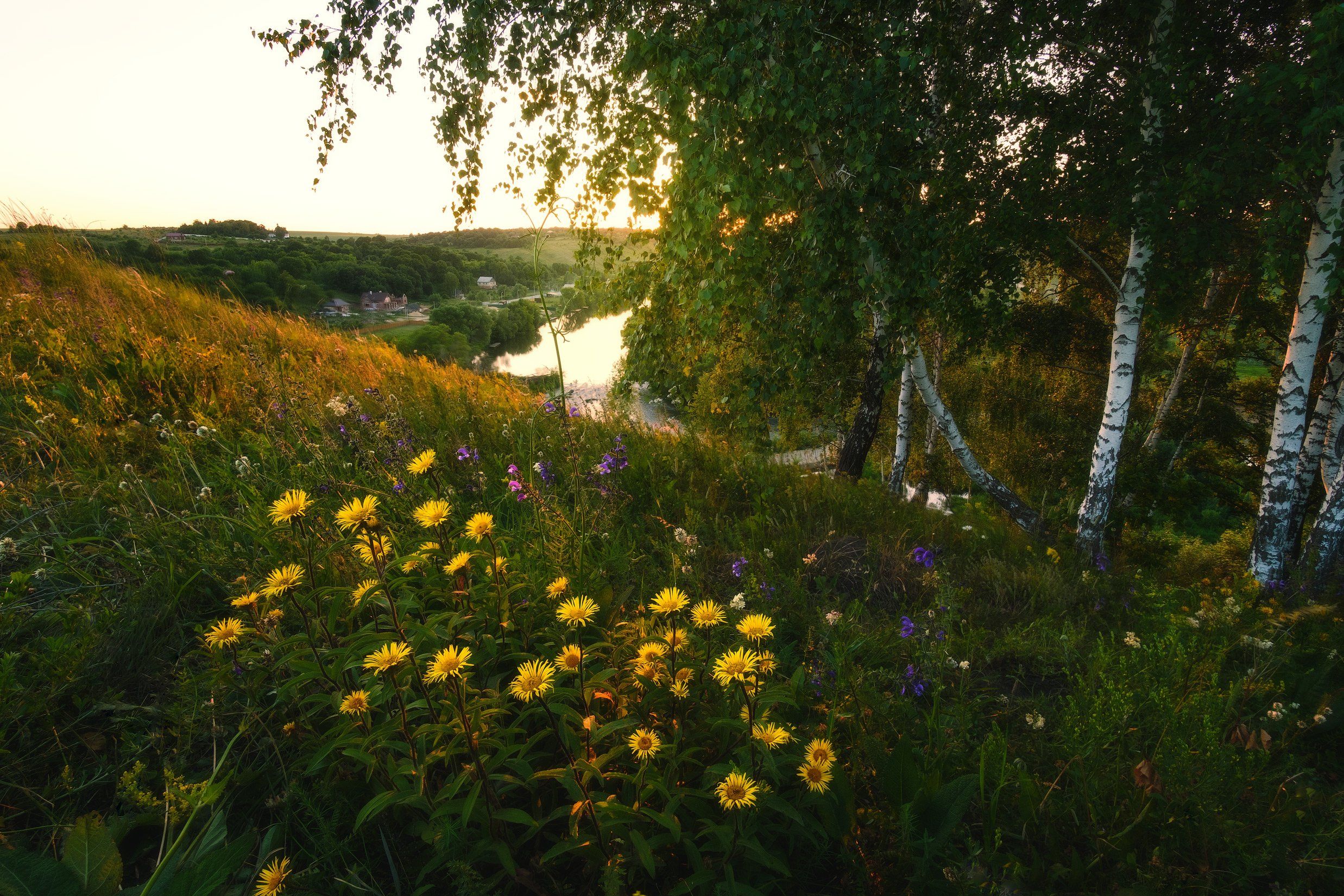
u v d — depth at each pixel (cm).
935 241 602
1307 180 682
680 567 276
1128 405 794
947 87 703
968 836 176
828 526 418
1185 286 752
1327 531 672
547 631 196
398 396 514
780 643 261
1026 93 708
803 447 1236
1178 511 1410
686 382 782
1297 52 664
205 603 243
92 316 546
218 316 675
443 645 178
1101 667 242
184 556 251
